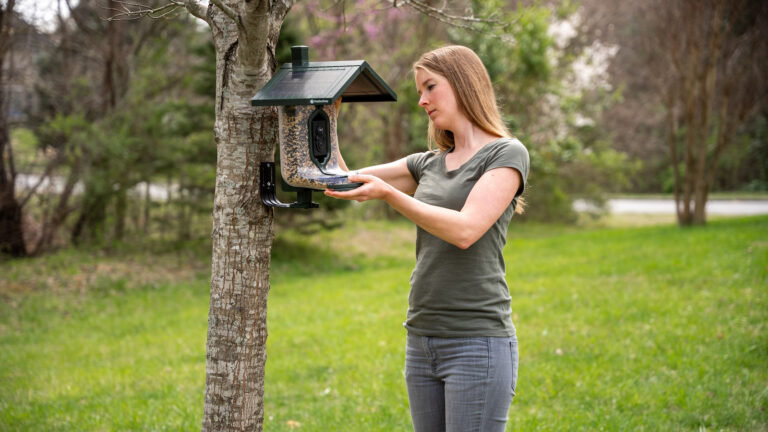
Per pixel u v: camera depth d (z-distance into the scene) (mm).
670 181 27766
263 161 2135
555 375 4199
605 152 19766
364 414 3756
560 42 18031
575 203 20141
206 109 9945
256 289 2172
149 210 11117
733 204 22469
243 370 2182
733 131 12344
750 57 12125
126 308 7883
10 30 8945
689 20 11844
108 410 4000
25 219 10625
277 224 10961
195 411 3895
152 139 10352
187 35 11117
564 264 8805
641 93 24781
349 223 15047
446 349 1981
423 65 2082
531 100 15609
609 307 5988
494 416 1964
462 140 2084
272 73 2174
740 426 3338
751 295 5812
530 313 6043
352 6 11672
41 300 8117
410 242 13602
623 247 9781
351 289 8477
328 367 4820
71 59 11883
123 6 2553
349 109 15430
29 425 3793
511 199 1924
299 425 3666
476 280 1961
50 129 10016
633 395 3775
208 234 11109
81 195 10484
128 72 11438
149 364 5266
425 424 2096
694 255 8141
